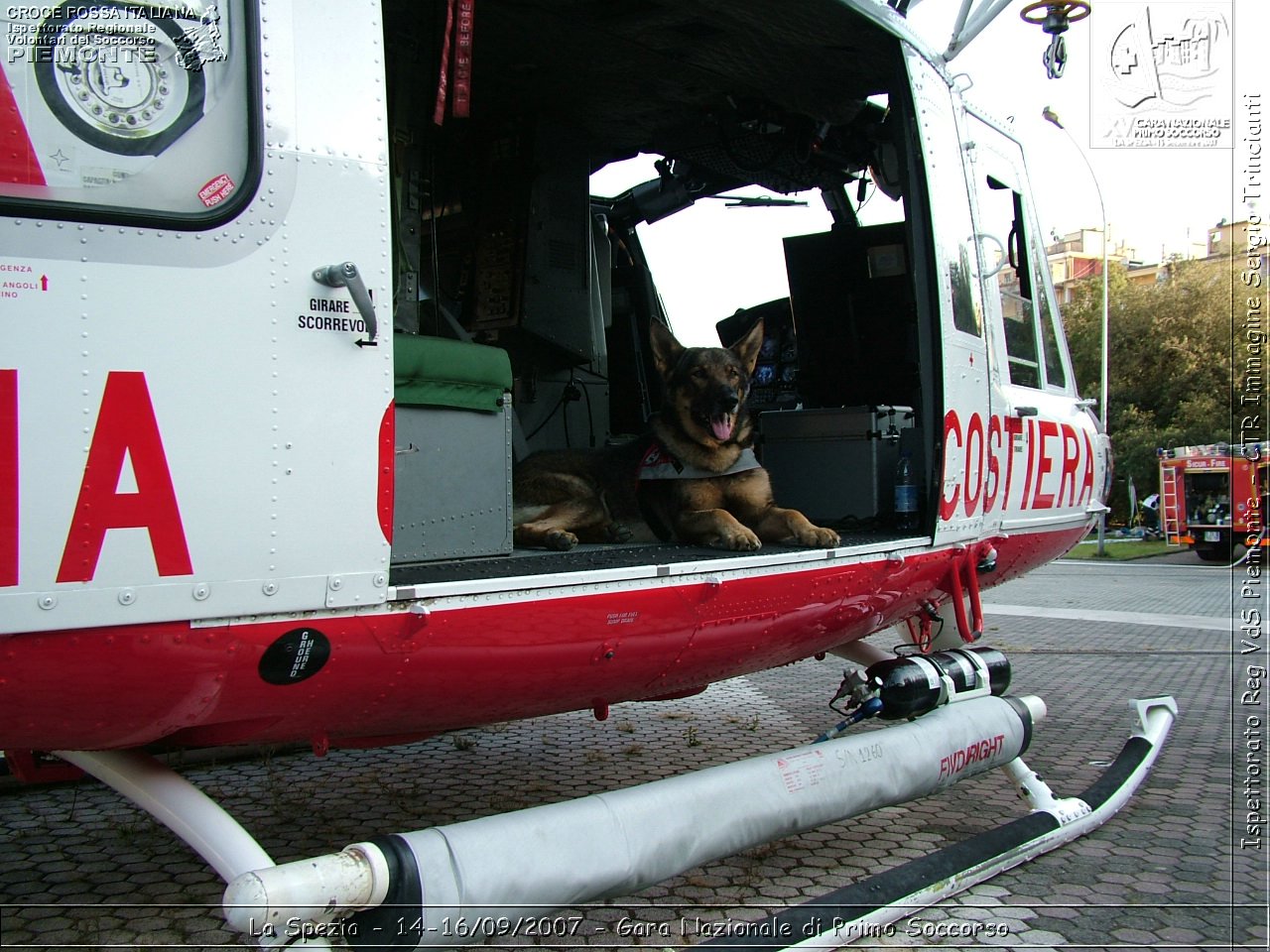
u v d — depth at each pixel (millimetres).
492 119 5113
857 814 3209
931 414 4055
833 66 4469
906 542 3926
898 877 3049
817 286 5512
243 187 2088
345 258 2230
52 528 1828
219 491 2018
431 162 5113
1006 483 4652
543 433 5121
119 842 3734
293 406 2125
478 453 3035
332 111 2250
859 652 4586
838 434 4723
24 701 1901
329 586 2176
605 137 5574
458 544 2980
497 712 2861
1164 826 4074
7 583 1785
